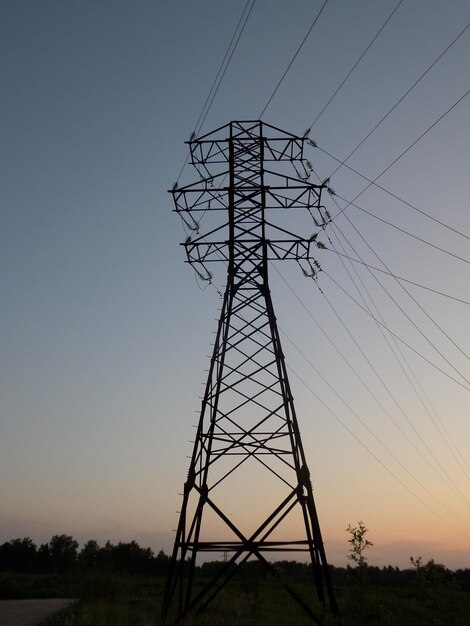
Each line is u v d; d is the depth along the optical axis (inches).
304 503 916.6
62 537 5344.5
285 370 981.8
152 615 988.6
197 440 940.0
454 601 768.9
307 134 1049.5
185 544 891.4
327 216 1045.8
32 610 1266.0
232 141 1072.2
